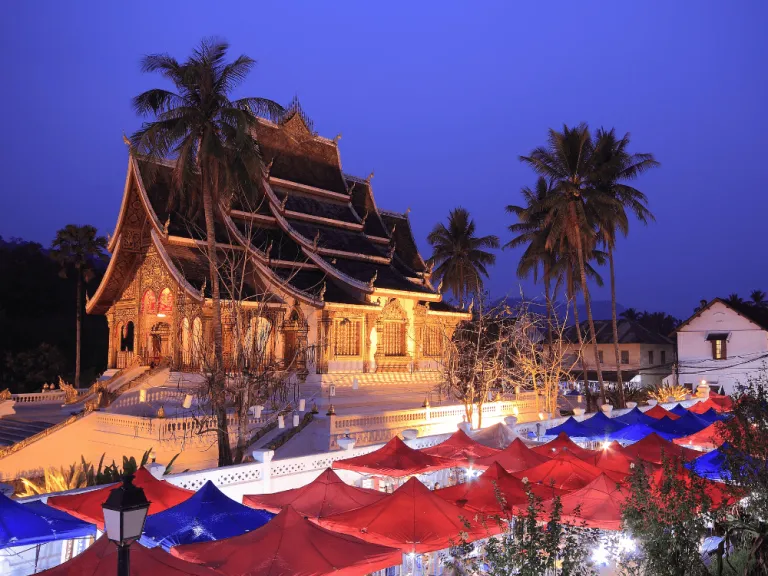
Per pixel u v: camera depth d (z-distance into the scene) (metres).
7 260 70.19
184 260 38.72
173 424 27.45
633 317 106.06
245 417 24.58
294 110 47.38
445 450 23.58
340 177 49.56
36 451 30.28
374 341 43.28
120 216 41.88
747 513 11.80
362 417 30.31
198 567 10.48
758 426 12.51
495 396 40.69
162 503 14.80
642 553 11.45
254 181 27.42
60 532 12.34
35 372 58.12
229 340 36.56
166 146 25.27
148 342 42.25
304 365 39.12
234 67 25.98
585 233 48.72
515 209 57.84
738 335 63.78
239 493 18.80
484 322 44.56
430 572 16.62
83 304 72.00
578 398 52.25
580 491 16.02
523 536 9.50
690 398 52.22
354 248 46.09
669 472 11.15
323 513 15.41
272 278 39.47
